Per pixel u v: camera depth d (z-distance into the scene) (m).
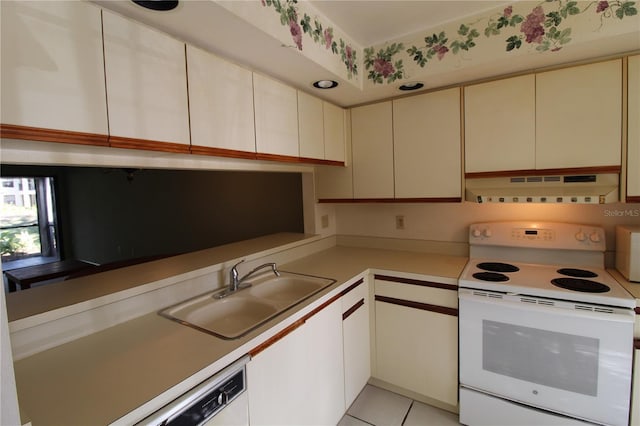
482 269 1.93
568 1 1.46
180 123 1.22
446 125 2.00
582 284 1.59
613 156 1.58
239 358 1.10
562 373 1.51
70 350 1.09
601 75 1.58
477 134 1.91
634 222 1.80
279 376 1.30
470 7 1.62
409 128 2.12
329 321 1.65
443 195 2.04
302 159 1.92
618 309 1.41
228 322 1.54
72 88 0.92
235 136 1.46
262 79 1.61
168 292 1.46
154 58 1.13
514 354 1.61
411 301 1.94
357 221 2.75
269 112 1.66
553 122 1.70
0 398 0.49
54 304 1.15
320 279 1.81
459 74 1.81
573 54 1.58
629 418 1.41
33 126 0.84
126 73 1.04
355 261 2.22
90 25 0.95
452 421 1.83
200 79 1.29
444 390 1.87
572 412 1.50
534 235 1.99
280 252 2.14
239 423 1.10
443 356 1.85
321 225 2.65
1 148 0.90
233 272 1.66
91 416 0.78
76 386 0.89
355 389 1.93
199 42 1.34
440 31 1.76
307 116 1.96
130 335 1.19
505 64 1.69
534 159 1.76
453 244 2.34
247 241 2.30
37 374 0.96
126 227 5.54
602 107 1.59
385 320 2.04
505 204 2.15
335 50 1.75
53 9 0.87
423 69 1.83
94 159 1.10
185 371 0.96
